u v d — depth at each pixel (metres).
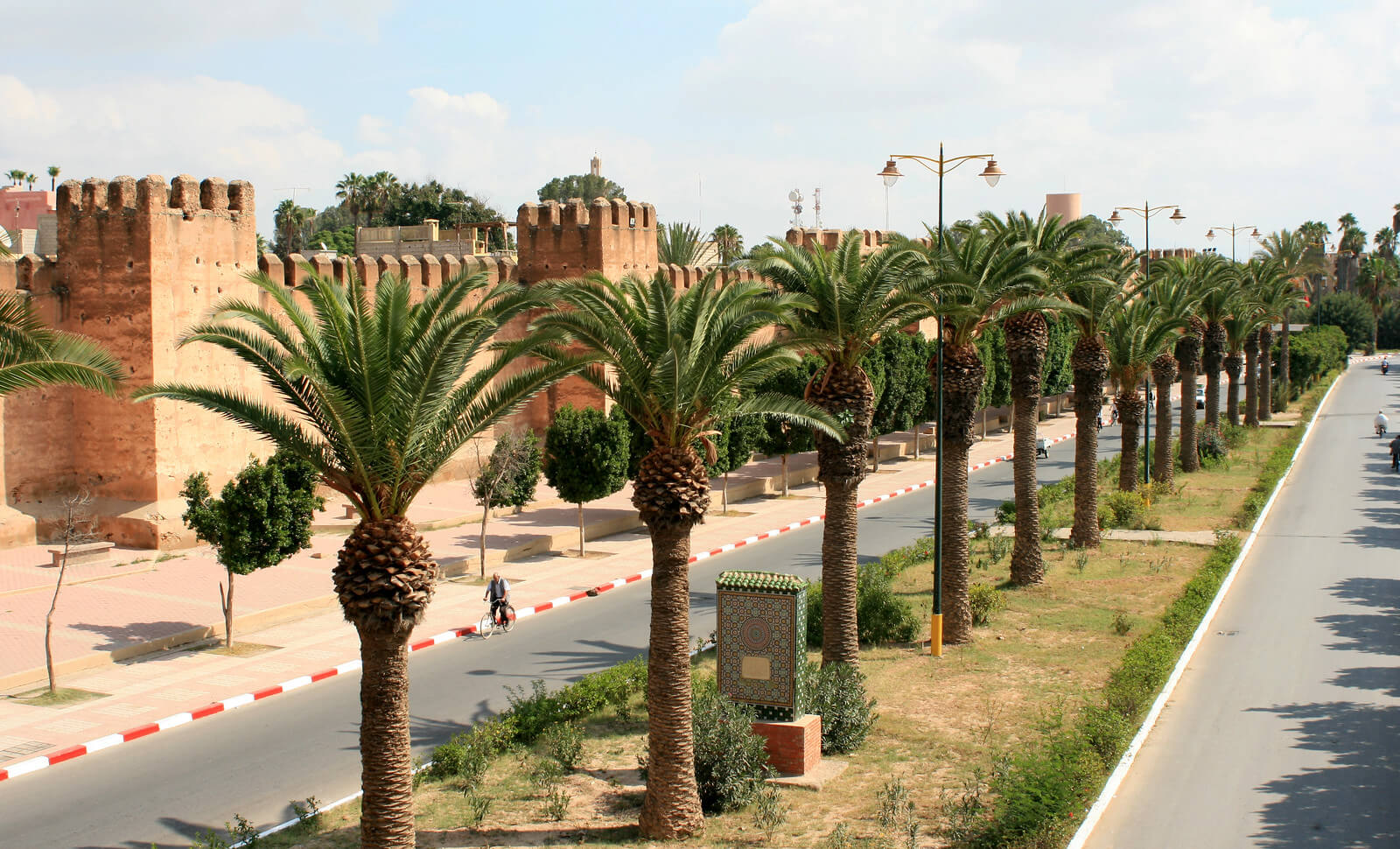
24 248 57.69
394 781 12.60
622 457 32.06
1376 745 16.53
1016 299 23.67
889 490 44.53
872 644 22.83
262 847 13.23
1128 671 18.98
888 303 19.53
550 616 25.53
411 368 12.59
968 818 13.61
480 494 28.80
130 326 29.70
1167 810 14.31
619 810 14.70
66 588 25.78
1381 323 141.62
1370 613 24.62
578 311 14.44
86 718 18.08
